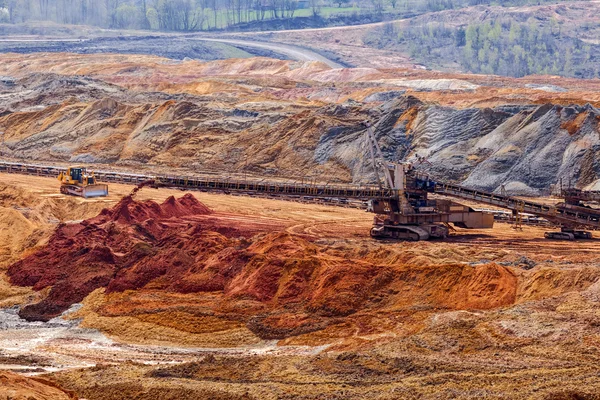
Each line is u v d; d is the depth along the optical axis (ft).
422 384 314.96
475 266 431.43
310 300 432.25
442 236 576.61
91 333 422.00
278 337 403.34
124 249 515.50
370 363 346.95
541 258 500.74
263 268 455.22
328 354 362.94
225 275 468.75
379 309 419.33
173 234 533.96
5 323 440.04
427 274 431.02
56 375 346.33
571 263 476.13
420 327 389.39
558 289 412.16
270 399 307.17
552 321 371.76
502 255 499.92
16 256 536.42
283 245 490.49
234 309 431.02
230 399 308.81
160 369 351.67
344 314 416.87
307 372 339.77
